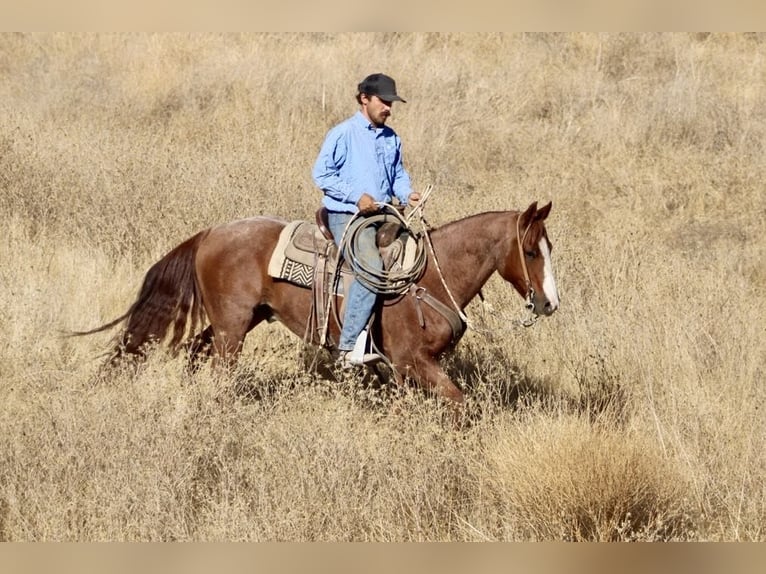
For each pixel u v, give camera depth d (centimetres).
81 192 1481
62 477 849
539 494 838
